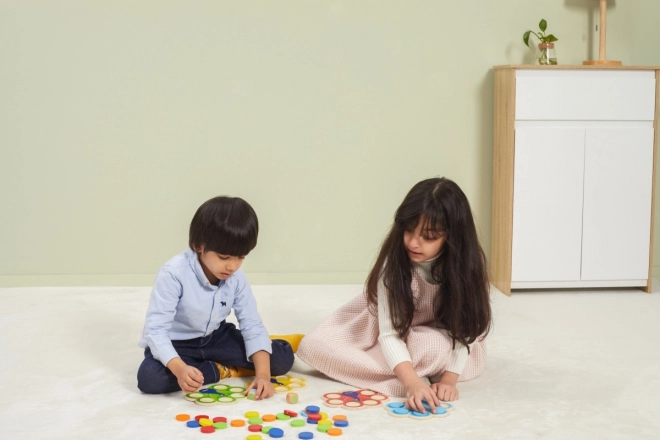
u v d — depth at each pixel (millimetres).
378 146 2984
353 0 2908
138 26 2848
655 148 2828
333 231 3012
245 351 1815
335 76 2936
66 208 2908
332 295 2783
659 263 3145
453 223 1644
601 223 2840
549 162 2791
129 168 2910
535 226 2816
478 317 1712
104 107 2873
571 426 1534
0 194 2881
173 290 1695
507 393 1736
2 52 2816
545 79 2756
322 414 1557
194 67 2883
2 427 1504
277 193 2975
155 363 1694
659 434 1496
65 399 1672
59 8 2814
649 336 2248
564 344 2154
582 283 2867
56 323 2330
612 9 3023
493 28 2963
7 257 2910
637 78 2795
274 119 2936
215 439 1444
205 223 1629
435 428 1517
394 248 1727
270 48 2900
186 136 2914
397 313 1713
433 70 2965
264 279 2998
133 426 1511
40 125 2861
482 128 3002
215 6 2863
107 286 2922
